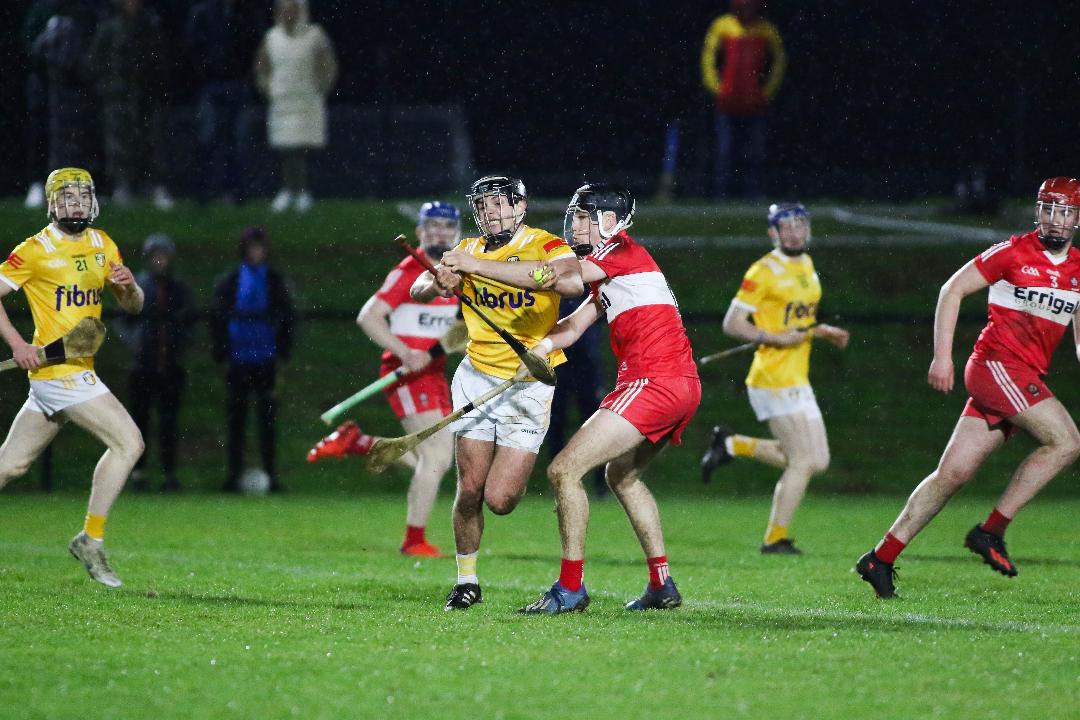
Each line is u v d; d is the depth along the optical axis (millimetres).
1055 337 28781
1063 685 20234
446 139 77188
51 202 28984
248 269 49688
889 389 58750
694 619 25781
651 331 26047
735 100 76438
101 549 29172
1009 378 28609
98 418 28984
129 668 21031
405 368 35438
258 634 23844
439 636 23719
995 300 28828
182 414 55812
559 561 35625
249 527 41656
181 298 50281
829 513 47062
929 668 21281
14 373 56531
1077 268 28531
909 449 55344
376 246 66625
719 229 71688
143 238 65062
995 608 27594
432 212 36188
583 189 27094
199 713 18562
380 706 18922
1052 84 85938
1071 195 28016
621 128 85750
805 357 38062
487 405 26781
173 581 30406
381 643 23047
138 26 68000
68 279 29016
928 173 85812
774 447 38094
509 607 27203
